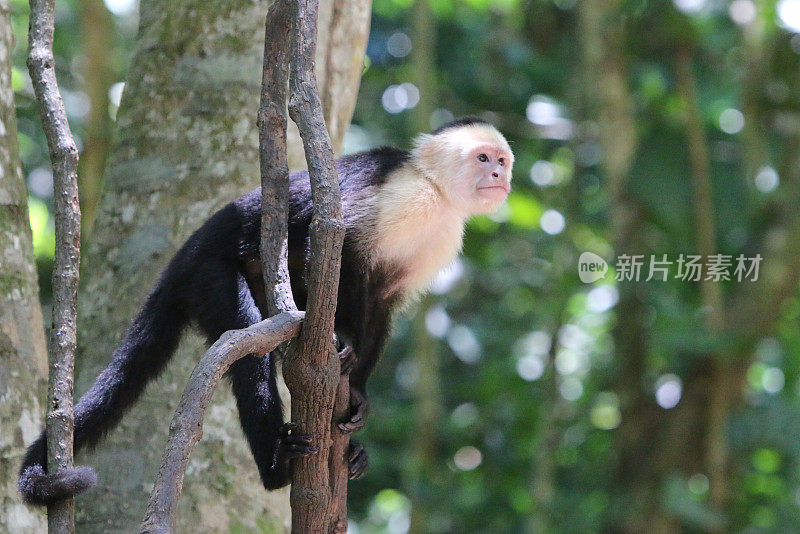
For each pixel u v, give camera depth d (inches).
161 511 150.9
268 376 227.8
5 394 240.5
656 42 522.6
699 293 543.8
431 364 554.9
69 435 190.2
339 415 210.4
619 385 569.6
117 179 313.6
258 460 222.4
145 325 260.1
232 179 306.2
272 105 202.4
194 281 252.1
